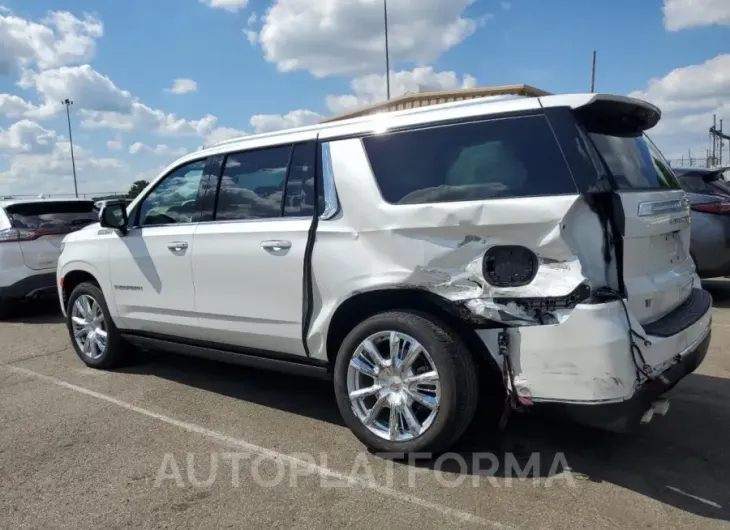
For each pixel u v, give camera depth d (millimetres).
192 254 4480
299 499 3160
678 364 3359
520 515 2959
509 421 4094
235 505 3117
